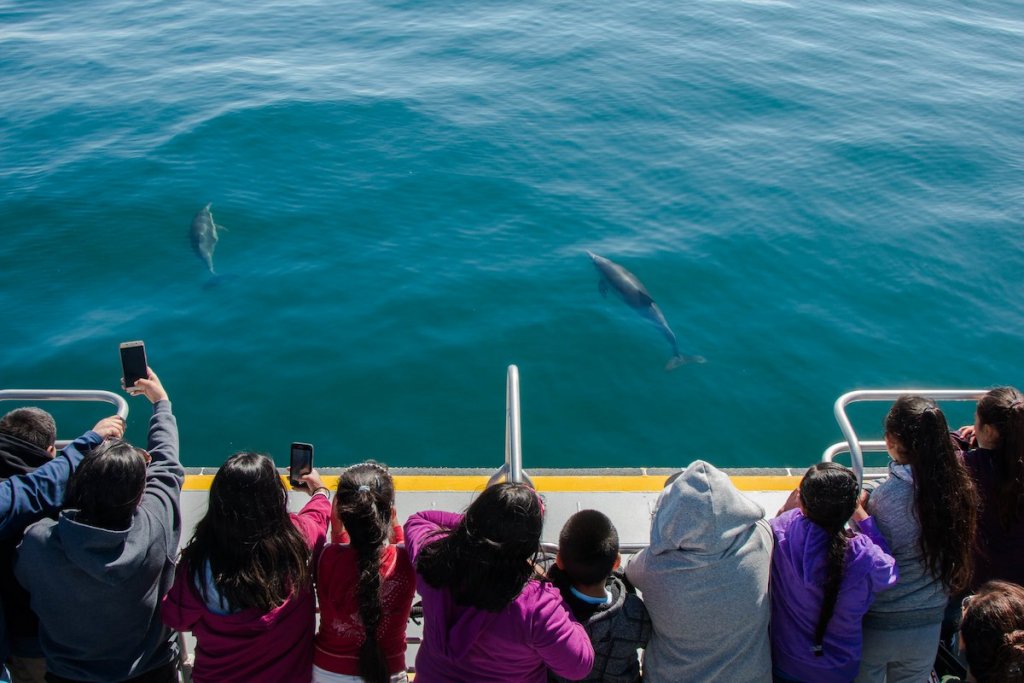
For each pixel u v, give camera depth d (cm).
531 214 1195
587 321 987
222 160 1307
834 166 1309
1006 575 376
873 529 341
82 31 1902
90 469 290
